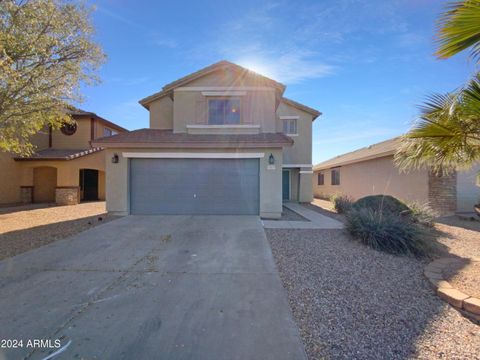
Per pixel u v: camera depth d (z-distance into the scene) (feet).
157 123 52.70
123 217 34.22
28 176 57.82
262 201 34.96
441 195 38.88
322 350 9.08
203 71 41.42
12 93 30.83
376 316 11.25
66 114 43.50
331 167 74.43
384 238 20.29
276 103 46.21
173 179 35.99
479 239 24.77
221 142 34.35
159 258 18.76
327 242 22.54
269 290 13.66
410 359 8.66
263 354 8.82
